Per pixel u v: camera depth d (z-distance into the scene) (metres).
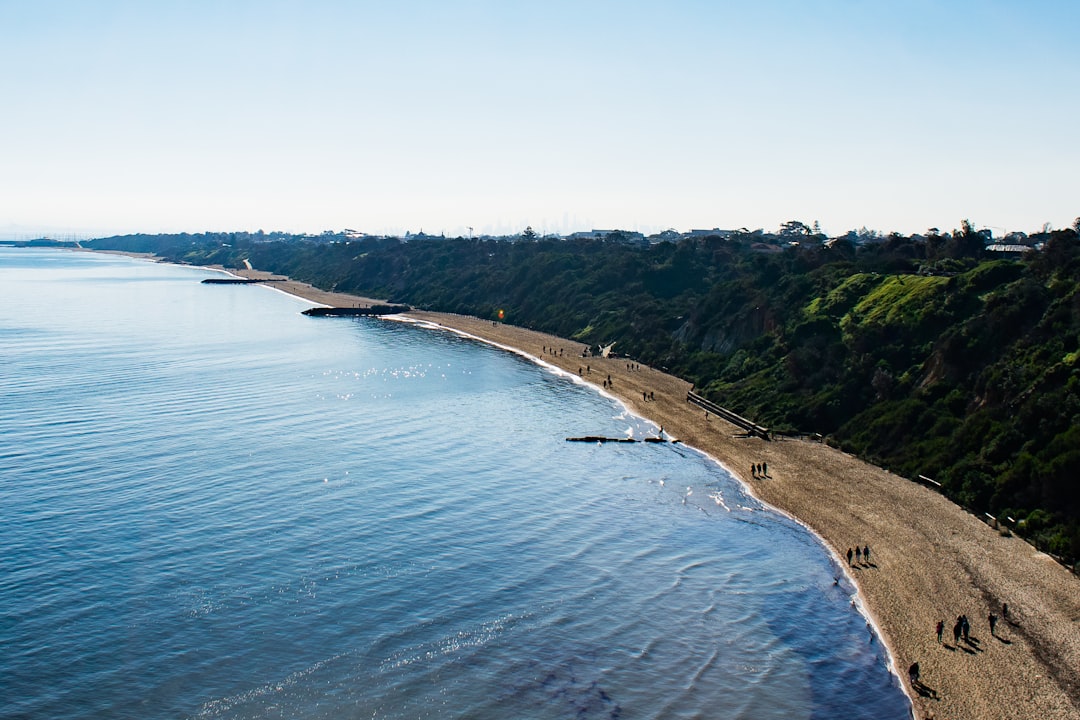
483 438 82.62
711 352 116.00
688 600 47.62
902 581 48.84
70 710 35.00
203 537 53.28
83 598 44.38
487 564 51.50
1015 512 55.22
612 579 50.12
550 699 37.50
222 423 84.31
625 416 93.31
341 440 79.25
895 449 70.75
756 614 46.03
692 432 84.88
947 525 56.00
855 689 38.84
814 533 57.12
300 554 51.34
